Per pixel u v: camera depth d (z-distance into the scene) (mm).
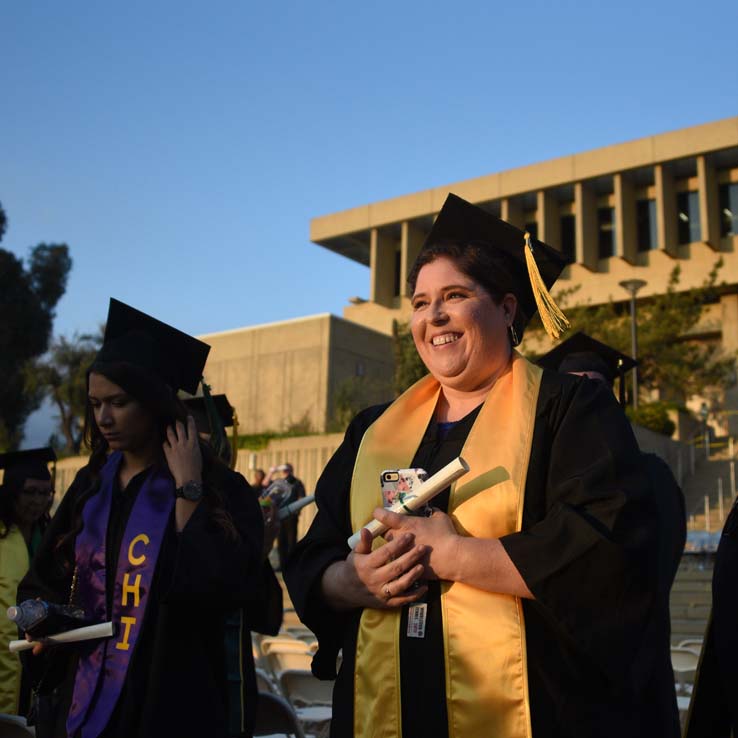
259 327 29031
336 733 2293
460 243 2562
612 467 2166
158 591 2729
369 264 47469
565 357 4484
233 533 2797
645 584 2047
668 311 26000
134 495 2926
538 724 2041
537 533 2117
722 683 2564
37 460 5309
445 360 2494
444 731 2096
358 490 2467
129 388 2898
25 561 4844
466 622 2137
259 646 7211
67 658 2836
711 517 17891
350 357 28016
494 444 2318
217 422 3832
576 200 36594
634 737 2109
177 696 2635
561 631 2039
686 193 36750
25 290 32125
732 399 32188
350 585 2275
